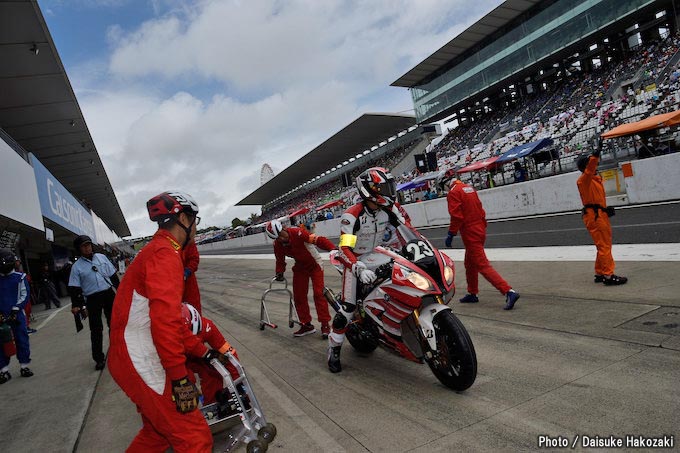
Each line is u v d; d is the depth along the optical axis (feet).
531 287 21.08
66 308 50.80
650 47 106.32
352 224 13.28
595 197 18.70
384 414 11.01
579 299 17.74
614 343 12.89
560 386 10.88
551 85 133.18
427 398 11.54
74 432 12.70
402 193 112.06
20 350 19.85
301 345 18.75
